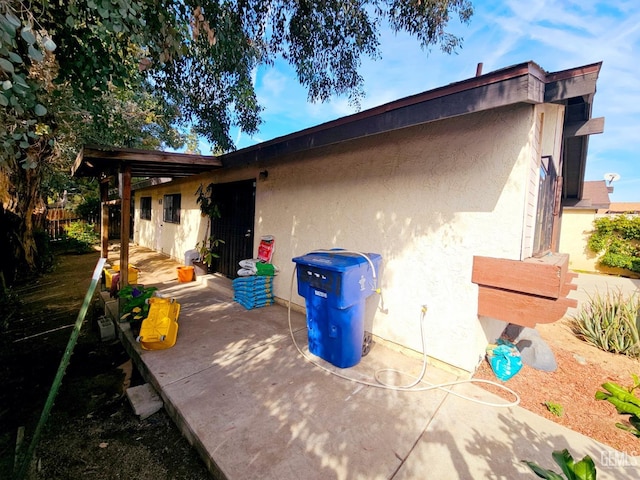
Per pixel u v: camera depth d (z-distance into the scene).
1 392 2.92
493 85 2.09
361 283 3.00
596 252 12.41
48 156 7.02
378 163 3.60
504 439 2.11
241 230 6.16
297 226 4.73
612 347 3.83
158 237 11.31
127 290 4.20
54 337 4.19
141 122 9.40
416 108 2.50
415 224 3.26
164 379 2.75
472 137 2.83
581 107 3.75
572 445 2.08
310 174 4.49
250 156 4.49
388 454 1.94
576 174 5.69
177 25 2.69
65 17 2.16
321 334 3.11
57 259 10.25
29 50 1.55
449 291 3.01
